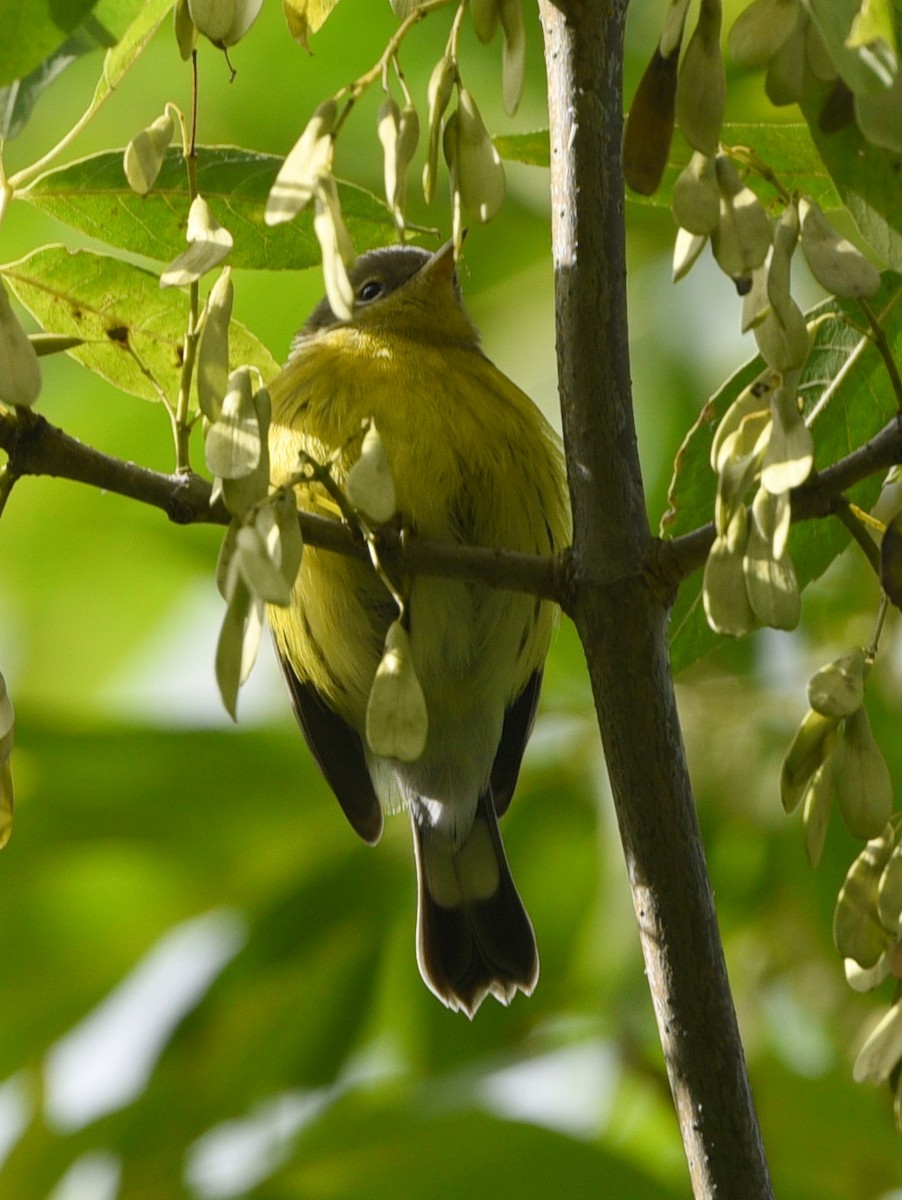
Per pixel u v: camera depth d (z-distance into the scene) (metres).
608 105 5.79
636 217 10.68
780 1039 9.96
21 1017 10.24
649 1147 10.29
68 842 9.87
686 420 10.45
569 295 5.87
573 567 5.98
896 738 9.33
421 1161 8.50
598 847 10.01
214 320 4.96
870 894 5.20
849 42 3.97
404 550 6.14
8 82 4.16
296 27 5.79
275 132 10.75
